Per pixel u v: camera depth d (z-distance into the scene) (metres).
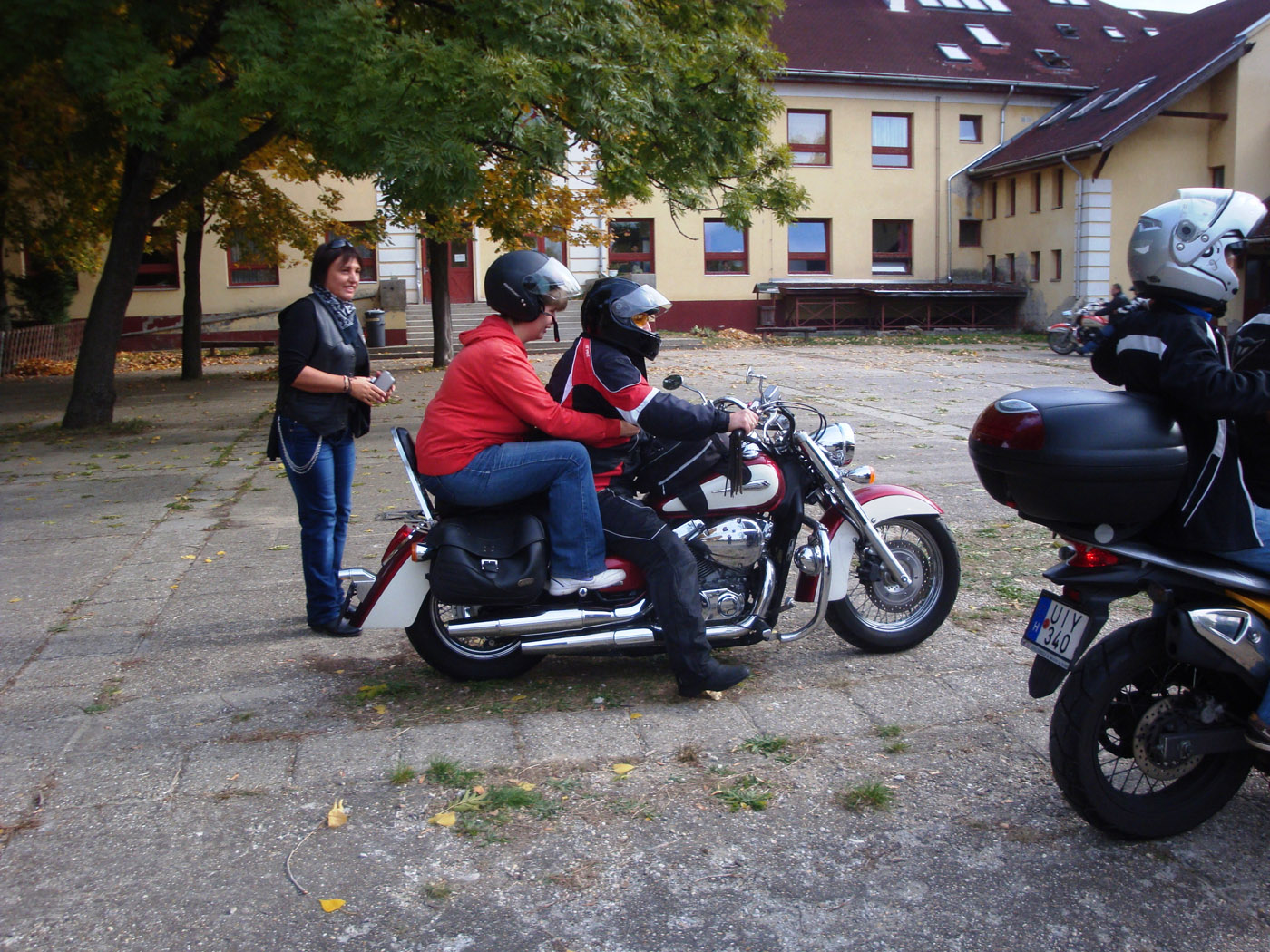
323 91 9.82
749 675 4.50
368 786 3.60
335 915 2.88
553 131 10.22
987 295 31.44
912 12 34.84
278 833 3.30
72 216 18.70
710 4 13.60
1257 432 3.09
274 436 5.03
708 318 31.48
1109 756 3.63
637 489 4.33
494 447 4.07
